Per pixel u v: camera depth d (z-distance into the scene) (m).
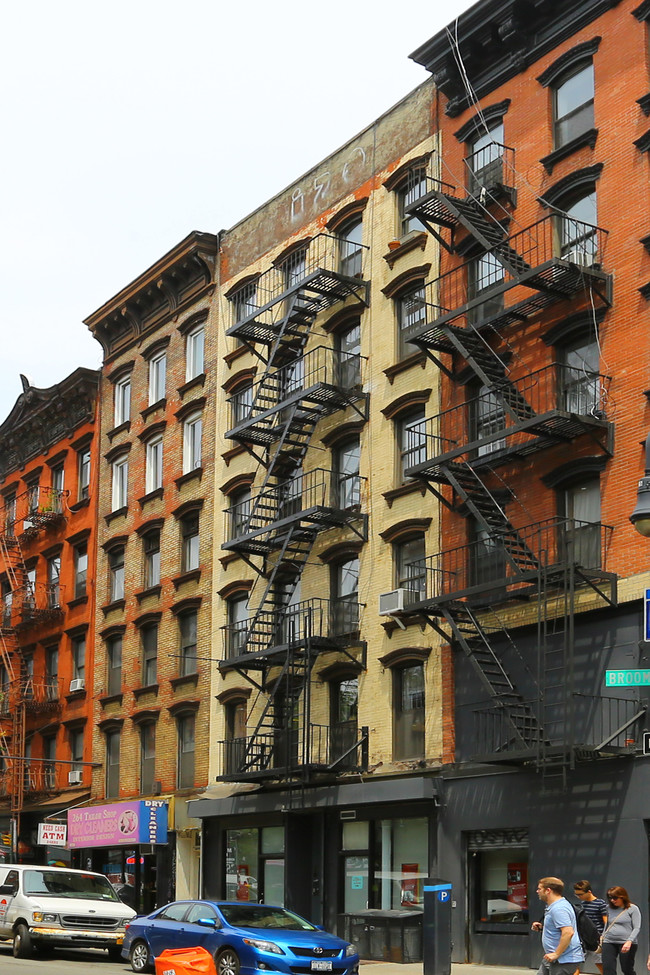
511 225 27.67
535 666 25.00
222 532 37.34
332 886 30.08
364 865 29.27
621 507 23.69
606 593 23.67
